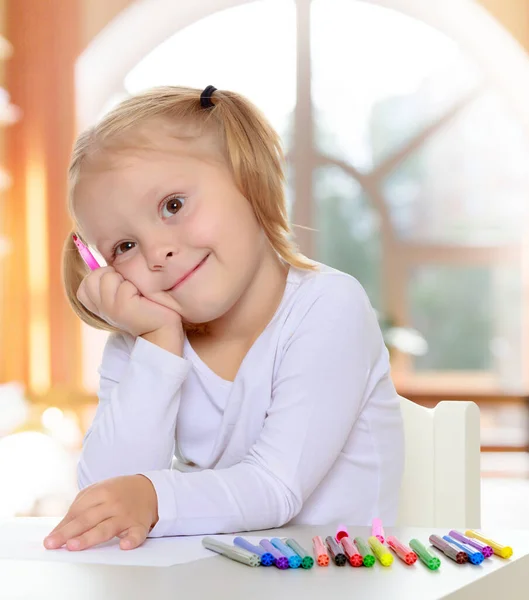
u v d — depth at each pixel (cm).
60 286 509
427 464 110
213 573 57
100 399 107
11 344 508
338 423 90
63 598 50
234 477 82
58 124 510
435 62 521
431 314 530
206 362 103
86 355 512
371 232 530
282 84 521
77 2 511
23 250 509
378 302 531
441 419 110
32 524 80
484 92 522
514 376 526
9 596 51
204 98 95
